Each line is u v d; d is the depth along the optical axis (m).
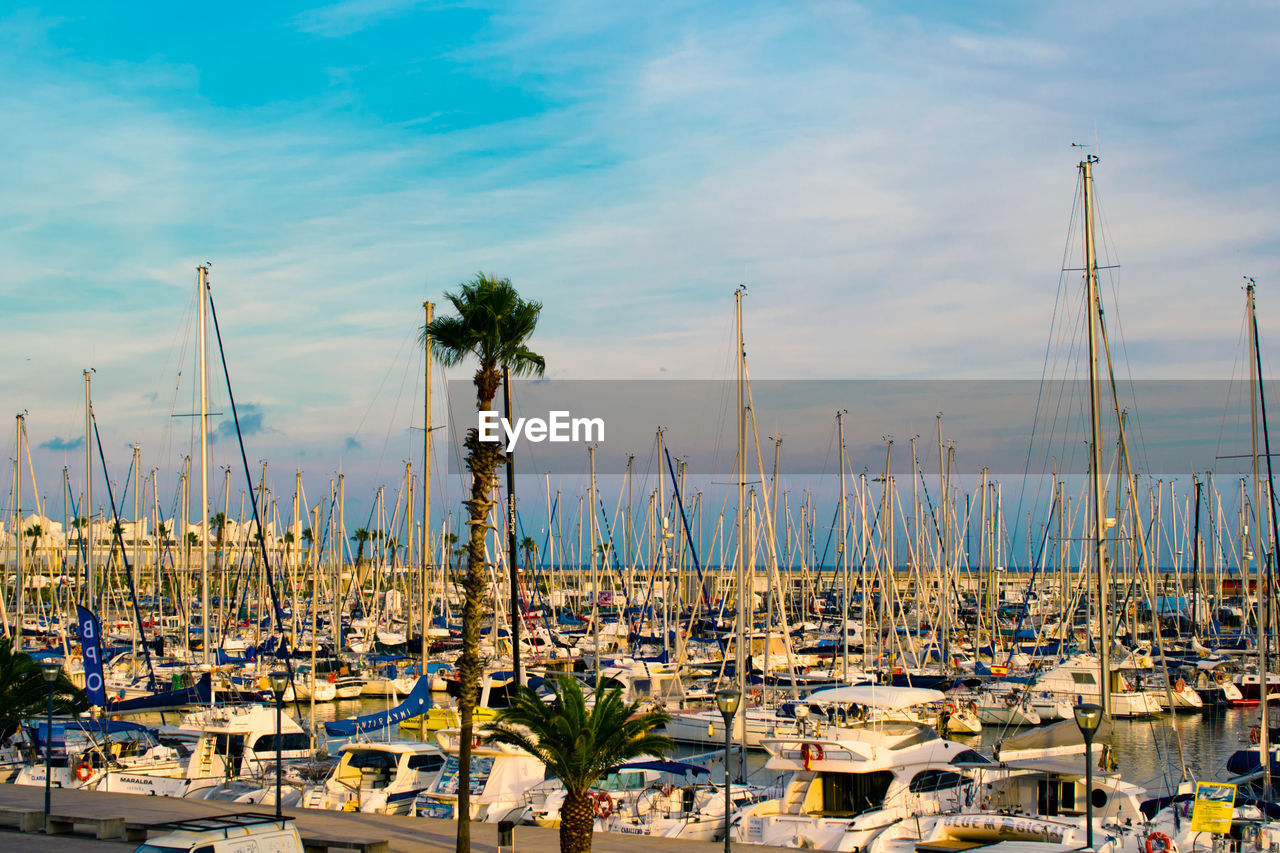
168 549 112.62
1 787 39.28
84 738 44.66
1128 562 74.25
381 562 121.94
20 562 75.31
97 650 43.75
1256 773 37.69
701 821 31.97
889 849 27.73
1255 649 77.88
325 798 36.41
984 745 55.81
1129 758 52.47
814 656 80.44
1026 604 95.19
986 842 27.98
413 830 31.00
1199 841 27.94
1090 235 40.91
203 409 55.19
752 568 67.81
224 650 84.94
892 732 36.19
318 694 70.75
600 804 33.25
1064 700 62.69
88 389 69.56
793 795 32.56
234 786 38.09
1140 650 79.00
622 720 25.64
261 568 110.25
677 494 83.38
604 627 97.62
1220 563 112.38
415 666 74.88
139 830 30.05
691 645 86.69
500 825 27.14
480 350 29.55
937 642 88.38
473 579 28.30
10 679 38.84
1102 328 41.84
